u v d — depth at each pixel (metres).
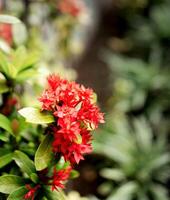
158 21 2.45
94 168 1.90
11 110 0.82
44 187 0.73
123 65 2.27
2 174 0.78
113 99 2.21
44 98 0.69
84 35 2.41
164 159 1.78
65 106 0.69
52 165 0.72
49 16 1.39
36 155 0.69
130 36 2.59
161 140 1.90
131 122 2.14
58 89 0.69
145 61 2.48
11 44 1.05
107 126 1.92
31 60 0.83
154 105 2.15
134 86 2.20
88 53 2.48
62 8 1.39
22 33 0.95
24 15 1.24
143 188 1.74
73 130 0.66
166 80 2.18
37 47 1.29
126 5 2.74
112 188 1.80
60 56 1.52
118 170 1.77
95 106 0.70
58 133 0.69
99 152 1.81
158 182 1.82
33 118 0.69
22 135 0.80
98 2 2.69
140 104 2.14
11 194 0.71
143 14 2.73
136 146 1.86
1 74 0.80
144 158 1.80
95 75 2.42
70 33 1.46
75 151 0.68
